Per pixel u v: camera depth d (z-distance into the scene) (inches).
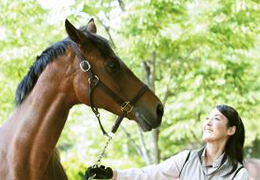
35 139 129.0
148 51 242.4
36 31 256.2
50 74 131.8
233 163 141.9
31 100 131.8
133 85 135.1
